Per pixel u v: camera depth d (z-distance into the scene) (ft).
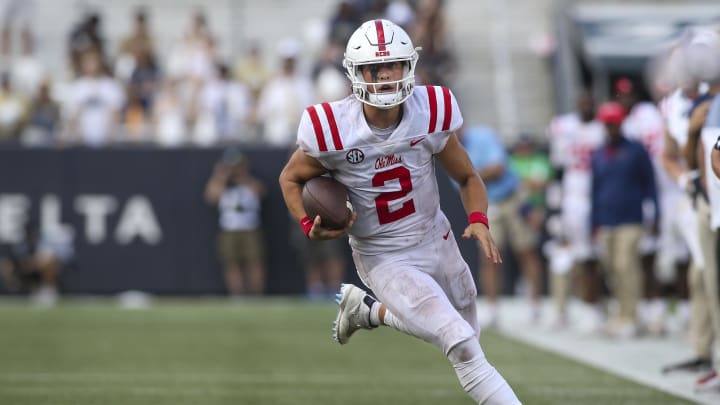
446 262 54.70
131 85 169.17
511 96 192.44
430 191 53.62
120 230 152.76
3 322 122.21
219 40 200.95
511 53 198.29
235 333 112.68
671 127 75.51
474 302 56.29
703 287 79.77
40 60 195.62
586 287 112.68
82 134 160.56
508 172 122.52
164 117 164.25
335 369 87.04
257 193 152.05
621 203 106.42
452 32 199.93
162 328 117.08
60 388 76.74
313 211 52.26
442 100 51.93
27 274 150.92
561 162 129.90
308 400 71.41
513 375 82.17
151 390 75.77
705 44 71.26
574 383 77.71
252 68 173.99
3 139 160.86
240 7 205.98
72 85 175.32
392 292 53.06
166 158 152.97
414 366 88.99
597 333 112.16
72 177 152.15
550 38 198.08
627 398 70.64
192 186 153.07
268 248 154.10
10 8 200.34
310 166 53.16
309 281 153.58
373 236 53.88
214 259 153.28
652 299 111.86
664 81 78.02
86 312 134.21
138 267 152.87
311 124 51.37
